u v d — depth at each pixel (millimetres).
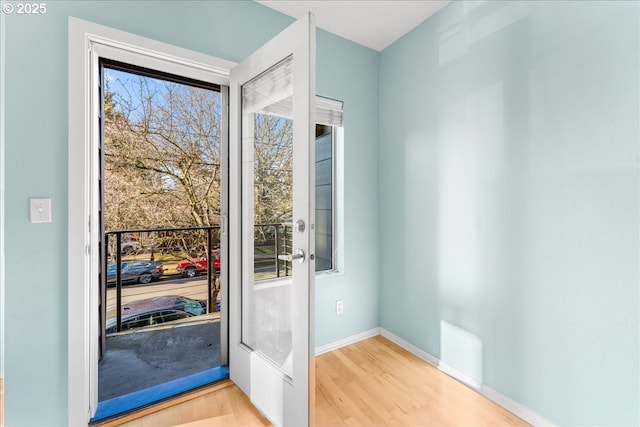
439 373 1979
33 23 1321
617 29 1223
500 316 1665
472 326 1812
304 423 1331
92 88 1486
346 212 2365
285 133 1493
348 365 2078
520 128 1558
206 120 3648
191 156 3596
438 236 2031
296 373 1386
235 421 1547
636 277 1190
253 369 1656
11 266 1302
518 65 1562
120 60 1641
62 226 1383
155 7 1584
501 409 1638
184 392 1736
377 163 2539
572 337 1376
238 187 1791
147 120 3312
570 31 1361
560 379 1417
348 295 2389
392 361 2133
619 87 1220
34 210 1327
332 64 2258
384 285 2510
